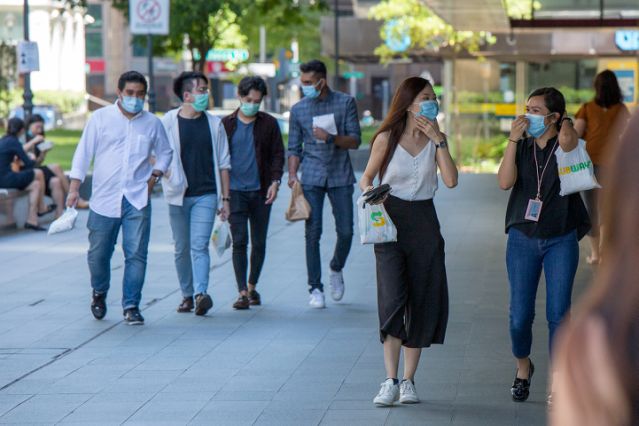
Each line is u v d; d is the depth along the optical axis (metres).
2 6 141.62
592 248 27.72
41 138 39.50
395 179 14.28
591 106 25.23
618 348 2.66
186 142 21.28
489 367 16.67
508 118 64.06
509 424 13.56
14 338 19.44
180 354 17.92
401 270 14.34
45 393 15.44
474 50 61.94
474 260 29.08
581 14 49.75
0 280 26.14
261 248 22.31
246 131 21.83
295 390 15.36
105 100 198.25
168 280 25.91
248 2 91.88
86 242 33.47
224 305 22.66
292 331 19.77
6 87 98.81
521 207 14.04
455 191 50.09
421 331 14.48
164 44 93.62
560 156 13.76
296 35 111.62
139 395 15.23
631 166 2.71
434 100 14.38
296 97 127.38
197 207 21.48
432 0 39.41
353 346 18.34
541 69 63.44
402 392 14.62
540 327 19.89
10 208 36.50
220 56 127.44
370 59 80.94
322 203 21.95
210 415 14.10
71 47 152.00
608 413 2.64
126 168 20.61
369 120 110.69
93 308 21.27
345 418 13.87
